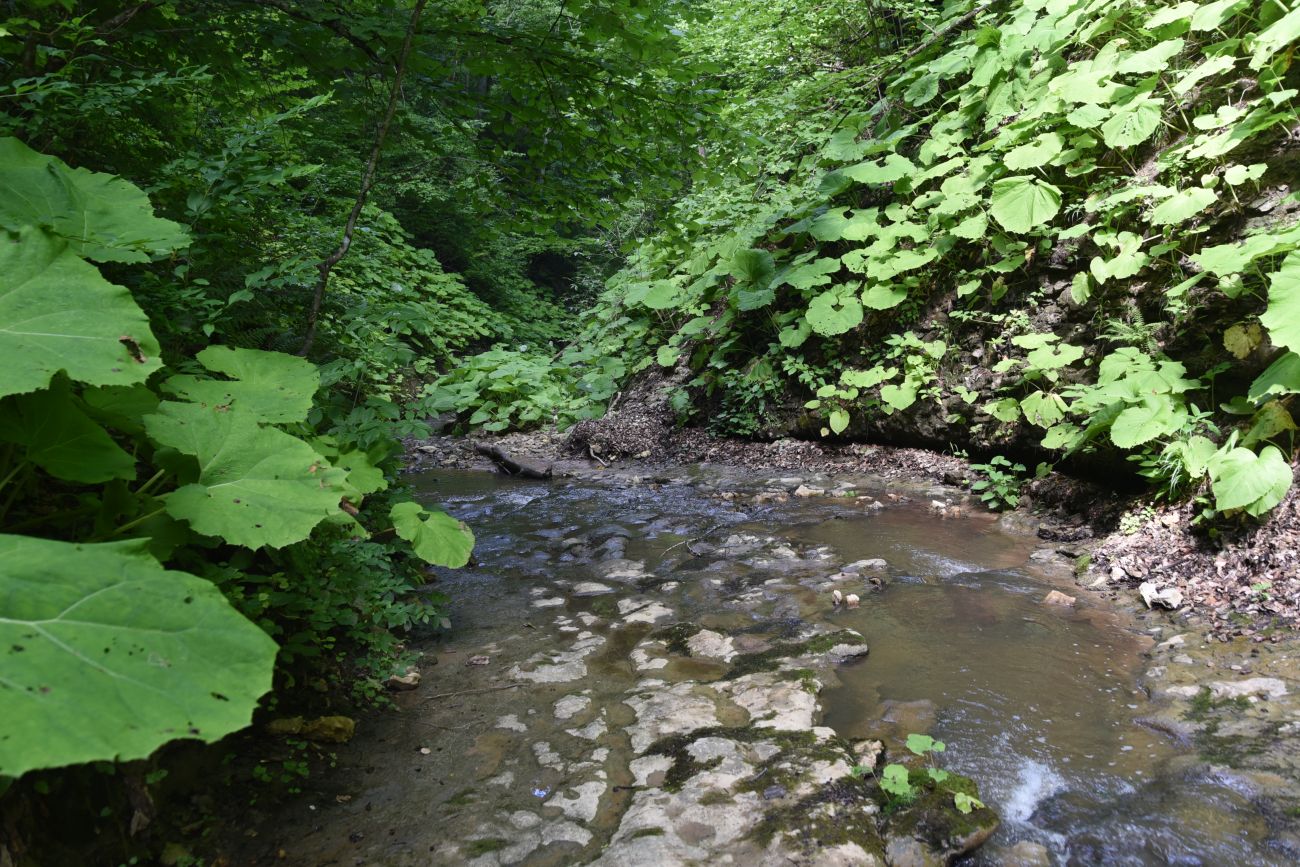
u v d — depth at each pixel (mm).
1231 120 4422
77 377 1337
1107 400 4367
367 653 2918
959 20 7598
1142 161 5207
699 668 2951
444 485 6723
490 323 11492
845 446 6902
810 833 1909
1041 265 5656
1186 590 3432
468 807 2074
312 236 4824
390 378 8922
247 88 4309
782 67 9328
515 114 4418
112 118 3172
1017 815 2074
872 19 8984
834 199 8023
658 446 7820
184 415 1878
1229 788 2109
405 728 2514
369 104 4289
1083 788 2184
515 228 4934
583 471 7230
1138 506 4254
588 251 15984
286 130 4176
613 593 3861
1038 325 5562
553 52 3961
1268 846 1885
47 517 1701
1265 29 4590
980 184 6113
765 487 6145
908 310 6652
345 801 2104
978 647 3125
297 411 2119
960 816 2018
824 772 2166
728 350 8039
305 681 2609
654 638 3256
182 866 1789
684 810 2016
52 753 836
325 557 2711
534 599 3787
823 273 7074
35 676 924
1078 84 5320
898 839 1937
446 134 4535
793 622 3402
